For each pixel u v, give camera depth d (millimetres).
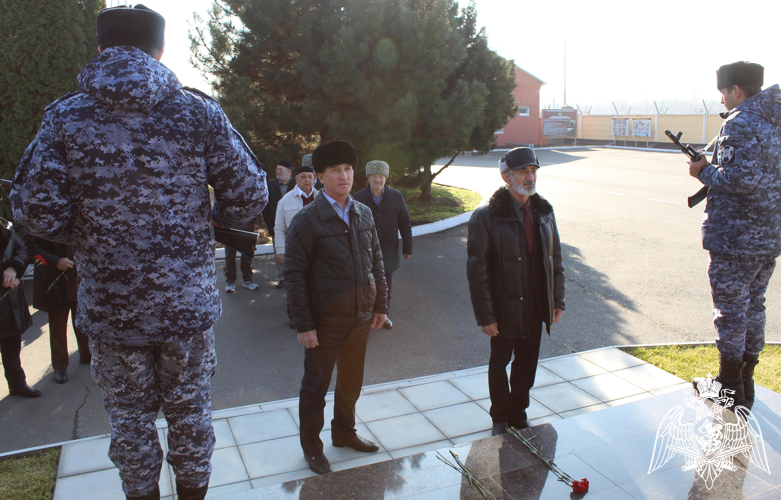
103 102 1574
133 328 1689
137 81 1570
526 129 36750
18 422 3865
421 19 10008
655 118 32812
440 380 4312
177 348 1793
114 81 1552
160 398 1874
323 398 3088
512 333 3238
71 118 1594
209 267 1841
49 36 7570
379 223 5570
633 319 5875
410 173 10719
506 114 14672
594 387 4117
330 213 2967
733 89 3383
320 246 2969
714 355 4707
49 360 5051
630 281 7281
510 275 3215
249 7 8922
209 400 1942
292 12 8938
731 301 3422
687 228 10461
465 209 13359
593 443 2930
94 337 1716
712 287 3504
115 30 1632
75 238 1688
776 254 3336
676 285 7074
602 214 12156
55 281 4391
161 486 2893
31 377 4656
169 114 1664
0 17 7375
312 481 2633
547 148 34812
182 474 1906
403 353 5078
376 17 9047
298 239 2959
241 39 9445
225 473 3035
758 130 3176
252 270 7805
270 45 9266
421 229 10859
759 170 3174
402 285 7352
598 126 36531
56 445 3307
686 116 31234
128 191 1621
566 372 4395
